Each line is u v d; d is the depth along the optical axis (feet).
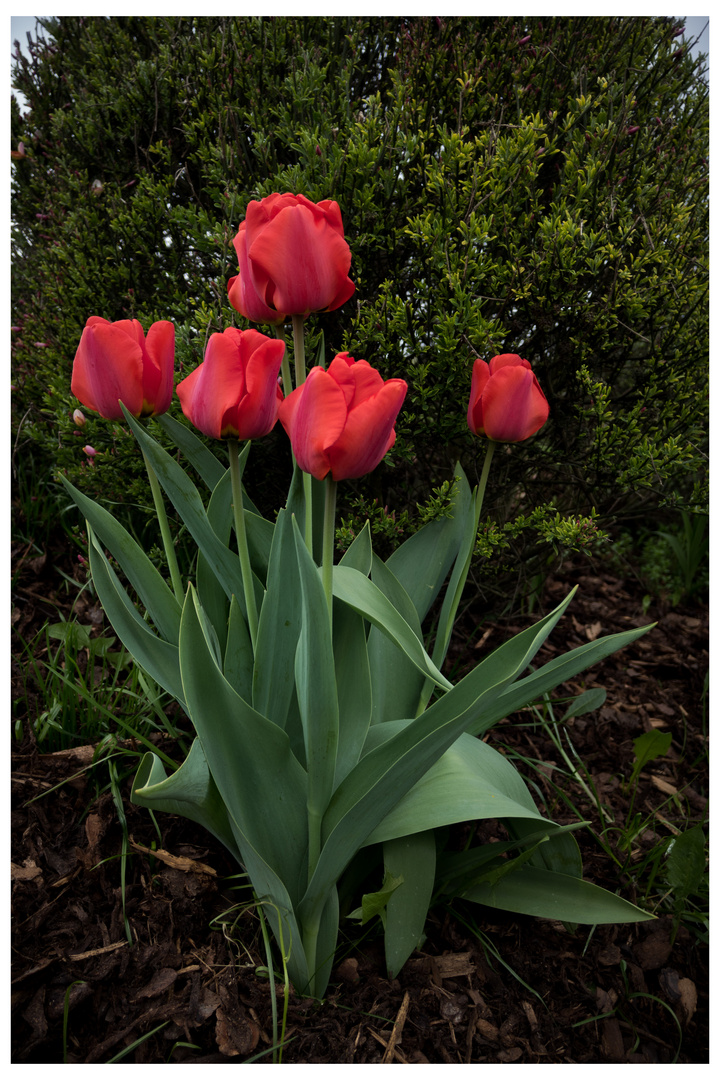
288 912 3.81
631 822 5.82
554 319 6.16
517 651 3.83
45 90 8.84
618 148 6.23
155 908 4.63
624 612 9.61
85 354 3.77
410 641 3.88
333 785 4.18
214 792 4.27
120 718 5.96
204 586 4.92
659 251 5.84
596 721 7.39
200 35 7.46
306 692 3.55
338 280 3.50
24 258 9.56
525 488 7.26
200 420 3.56
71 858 4.95
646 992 4.58
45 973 4.24
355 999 4.24
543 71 6.61
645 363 6.64
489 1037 4.14
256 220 3.54
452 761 4.34
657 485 6.71
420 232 5.78
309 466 3.21
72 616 7.20
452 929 4.77
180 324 6.73
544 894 4.40
